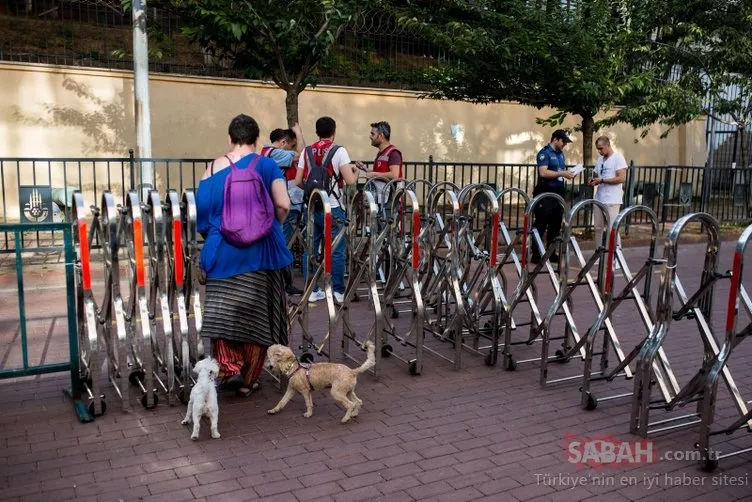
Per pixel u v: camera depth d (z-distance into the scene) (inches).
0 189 454.9
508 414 177.8
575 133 680.4
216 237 170.6
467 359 222.5
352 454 153.1
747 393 195.2
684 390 166.4
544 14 429.7
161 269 172.2
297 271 336.8
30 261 348.5
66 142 470.0
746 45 474.0
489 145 634.8
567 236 196.2
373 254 203.5
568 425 171.6
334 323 195.6
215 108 515.5
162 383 183.9
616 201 372.8
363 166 331.9
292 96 357.1
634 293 189.3
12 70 450.3
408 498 135.1
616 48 438.6
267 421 169.8
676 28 479.8
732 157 756.6
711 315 168.7
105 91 478.6
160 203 171.6
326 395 187.8
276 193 173.3
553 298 307.3
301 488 137.9
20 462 146.2
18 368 187.5
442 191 234.8
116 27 546.6
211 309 171.3
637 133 716.0
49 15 538.3
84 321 181.6
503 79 437.1
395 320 266.5
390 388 194.9
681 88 474.0
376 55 602.2
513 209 581.6
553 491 139.3
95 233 202.4
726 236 498.6
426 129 604.1
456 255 216.4
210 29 325.7
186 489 136.6
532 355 229.3
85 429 162.7
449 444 159.3
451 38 423.2
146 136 336.5
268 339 176.2
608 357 223.9
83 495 133.6
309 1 338.6
